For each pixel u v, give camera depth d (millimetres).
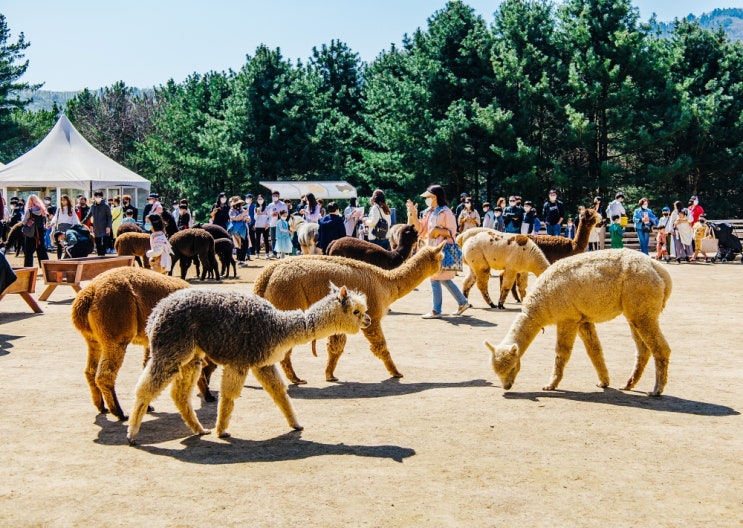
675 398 7441
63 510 4691
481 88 39250
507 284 13797
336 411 7020
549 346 10297
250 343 6062
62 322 12047
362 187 45344
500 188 39312
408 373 8680
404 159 40031
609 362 9203
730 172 41594
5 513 4641
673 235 24906
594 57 36531
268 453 5789
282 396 6363
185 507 4719
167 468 5453
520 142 35750
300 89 45219
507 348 7547
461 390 7809
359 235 23797
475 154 38594
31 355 9508
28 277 12875
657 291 7371
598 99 36875
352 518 4543
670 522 4500
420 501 4805
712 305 14344
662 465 5480
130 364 9109
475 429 6375
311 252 20188
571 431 6312
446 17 41156
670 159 41219
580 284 7512
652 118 37438
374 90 43688
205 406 7328
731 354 9641
